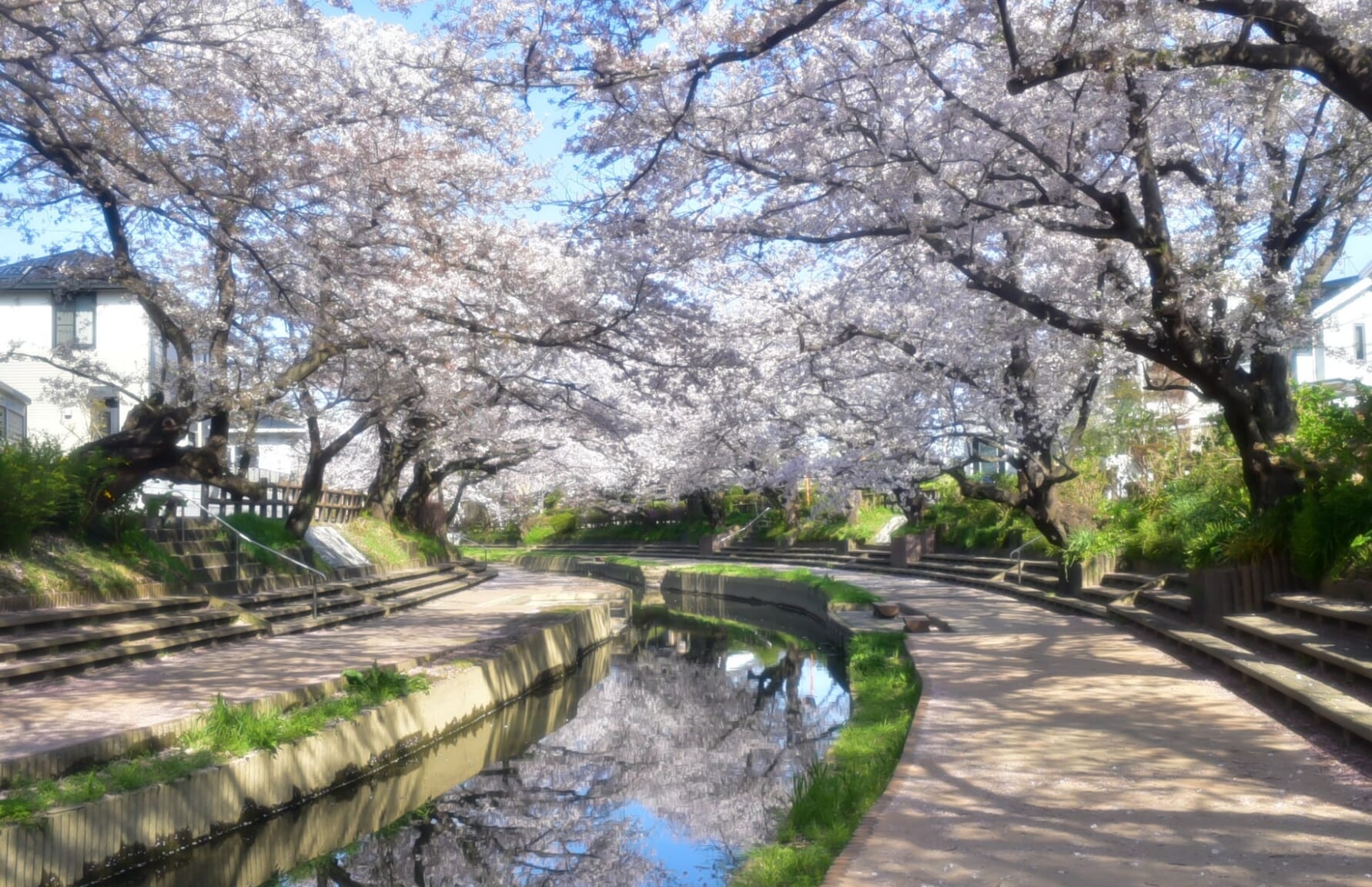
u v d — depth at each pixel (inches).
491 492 1700.3
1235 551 444.5
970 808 215.8
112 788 265.4
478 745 485.1
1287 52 282.7
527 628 636.1
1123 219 400.2
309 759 343.0
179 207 410.3
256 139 430.9
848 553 1378.0
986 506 1048.2
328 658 476.4
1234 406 458.3
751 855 242.4
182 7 394.3
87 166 424.5
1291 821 199.9
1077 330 431.5
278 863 323.3
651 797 395.5
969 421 733.9
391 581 882.8
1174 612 490.6
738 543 1753.2
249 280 579.5
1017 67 306.7
